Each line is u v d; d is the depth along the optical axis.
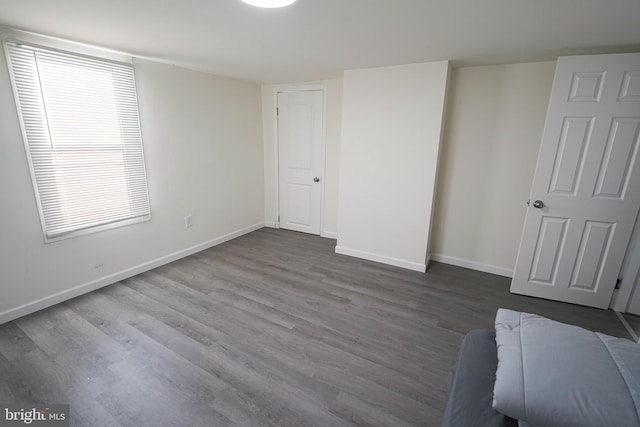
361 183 3.40
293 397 1.63
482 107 3.00
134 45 2.40
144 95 2.91
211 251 3.75
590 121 2.34
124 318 2.31
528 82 2.78
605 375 0.93
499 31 1.96
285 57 2.73
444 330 2.26
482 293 2.83
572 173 2.46
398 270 3.29
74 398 1.60
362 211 3.47
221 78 3.70
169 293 2.70
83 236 2.61
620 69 2.19
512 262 3.16
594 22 1.76
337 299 2.67
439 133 2.90
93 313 2.36
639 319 2.46
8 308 2.23
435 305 2.60
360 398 1.64
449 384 1.26
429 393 1.68
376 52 2.52
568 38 2.06
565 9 1.59
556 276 2.68
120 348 1.98
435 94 2.84
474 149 3.11
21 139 2.17
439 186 3.35
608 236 2.46
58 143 2.36
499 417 0.94
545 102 2.75
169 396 1.62
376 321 2.35
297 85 4.10
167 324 2.25
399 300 2.67
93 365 1.82
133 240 3.00
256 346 2.03
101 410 1.53
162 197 3.22
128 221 2.92
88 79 2.47
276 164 4.53
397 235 3.33
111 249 2.83
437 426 1.49
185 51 2.58
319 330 2.22
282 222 4.73
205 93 3.52
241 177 4.23
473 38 2.12
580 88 2.32
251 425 1.47
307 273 3.17
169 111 3.16
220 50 2.52
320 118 4.05
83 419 1.48
